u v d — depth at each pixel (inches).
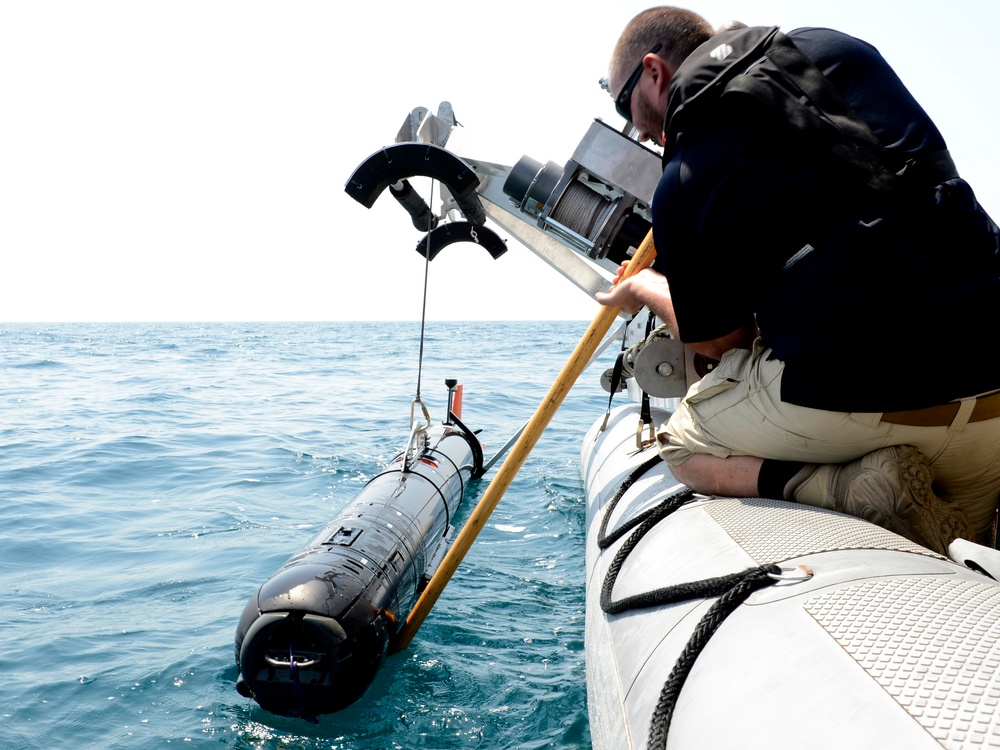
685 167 70.4
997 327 64.3
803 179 64.6
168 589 161.8
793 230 65.5
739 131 67.2
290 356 1117.1
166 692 118.8
